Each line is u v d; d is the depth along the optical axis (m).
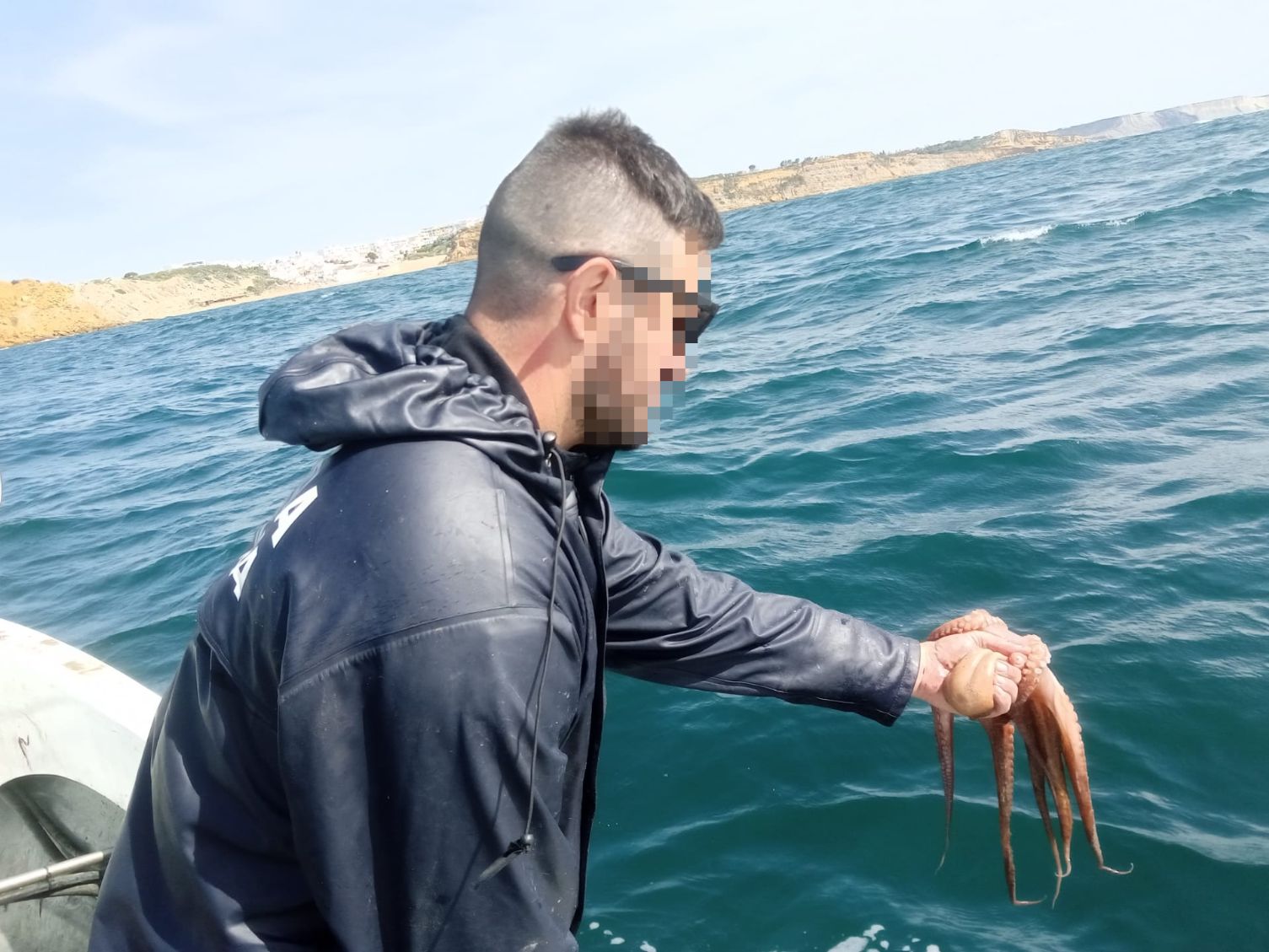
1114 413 7.68
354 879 1.23
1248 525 5.54
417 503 1.20
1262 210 16.47
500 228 1.37
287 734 1.19
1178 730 3.99
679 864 3.65
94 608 7.49
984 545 5.73
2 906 2.77
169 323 65.69
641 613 1.87
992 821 3.64
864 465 7.45
